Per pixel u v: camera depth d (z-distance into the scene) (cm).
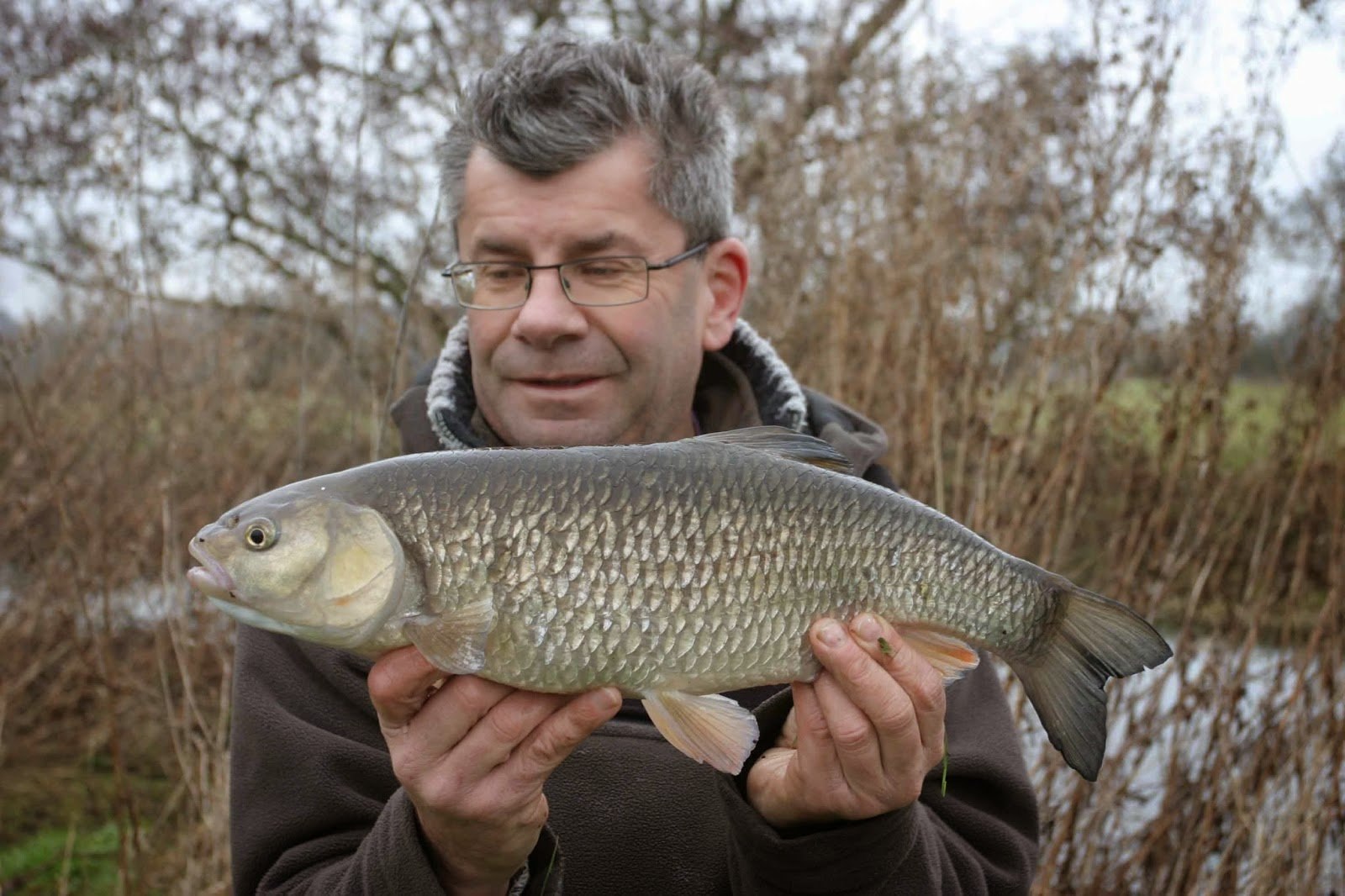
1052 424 390
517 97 206
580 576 154
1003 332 413
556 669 154
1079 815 358
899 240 420
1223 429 361
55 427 519
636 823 196
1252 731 355
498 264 213
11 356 493
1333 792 331
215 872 345
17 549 508
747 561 160
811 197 473
